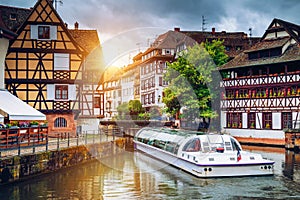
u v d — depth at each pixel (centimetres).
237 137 3809
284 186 1644
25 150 1891
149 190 1600
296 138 2997
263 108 3588
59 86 3044
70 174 1970
